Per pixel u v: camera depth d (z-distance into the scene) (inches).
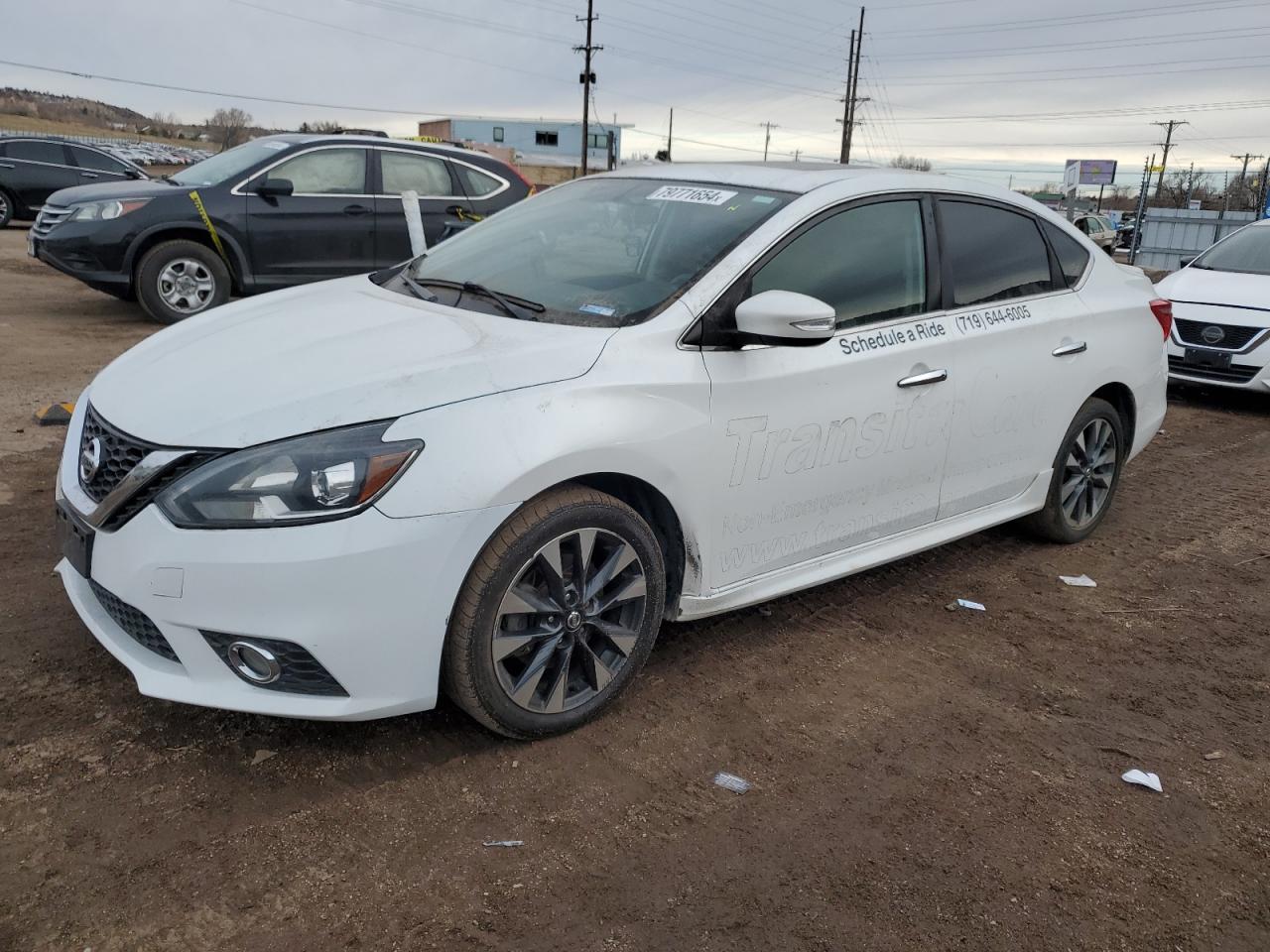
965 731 129.2
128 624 108.7
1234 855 108.0
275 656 101.0
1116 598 175.8
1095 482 197.5
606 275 136.6
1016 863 104.1
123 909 89.0
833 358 137.7
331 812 104.0
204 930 87.6
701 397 123.0
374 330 123.6
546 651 115.4
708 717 127.9
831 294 140.6
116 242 349.1
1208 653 156.3
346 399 104.0
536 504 111.1
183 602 100.0
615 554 119.4
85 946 84.8
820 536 144.1
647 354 120.4
